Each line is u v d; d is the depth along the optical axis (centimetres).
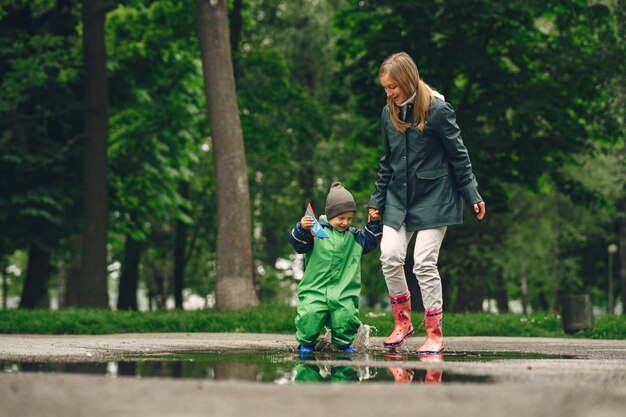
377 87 2194
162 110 2256
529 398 261
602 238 4053
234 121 1541
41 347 561
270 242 3659
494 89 2095
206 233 3544
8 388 286
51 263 2814
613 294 4322
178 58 2325
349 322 557
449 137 587
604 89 2098
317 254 564
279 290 3369
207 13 1548
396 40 2064
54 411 236
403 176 598
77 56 2003
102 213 1775
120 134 2305
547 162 2161
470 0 1947
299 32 3033
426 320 594
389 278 609
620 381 327
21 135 2020
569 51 2058
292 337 952
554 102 2020
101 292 1755
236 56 2177
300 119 2483
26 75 1925
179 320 1252
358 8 2175
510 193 2573
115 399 259
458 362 443
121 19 2209
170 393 272
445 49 2055
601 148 2384
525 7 1928
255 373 353
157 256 4019
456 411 234
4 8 2100
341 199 567
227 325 1236
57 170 2086
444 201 592
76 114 2166
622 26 2091
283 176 3161
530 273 3422
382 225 611
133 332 1234
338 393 273
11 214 2055
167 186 2431
